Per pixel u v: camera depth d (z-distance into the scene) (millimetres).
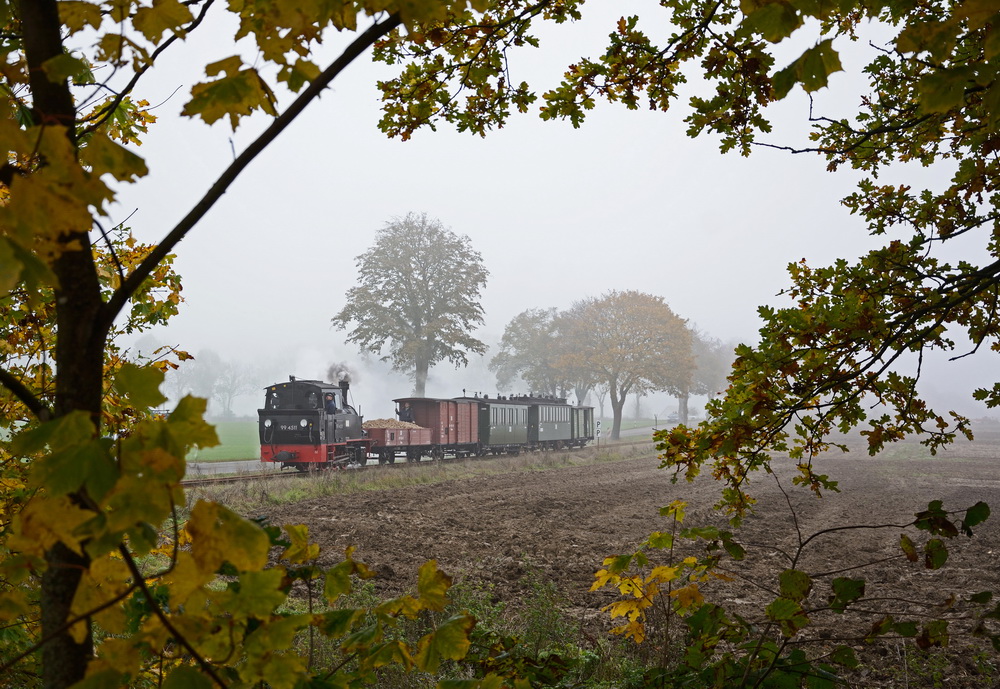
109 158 987
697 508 18938
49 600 1141
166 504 899
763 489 24781
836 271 4188
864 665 6648
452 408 38312
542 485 25422
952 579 10391
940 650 6914
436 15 1302
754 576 10641
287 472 25656
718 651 6098
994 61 2104
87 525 892
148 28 1188
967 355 4082
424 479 25750
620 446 54656
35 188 862
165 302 3879
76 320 1204
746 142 3592
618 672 5992
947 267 4055
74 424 936
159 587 1712
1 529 2631
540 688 2578
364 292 61875
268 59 1169
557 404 50750
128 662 1022
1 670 1003
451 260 63781
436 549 12766
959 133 4258
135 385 974
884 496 22359
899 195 4473
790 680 2416
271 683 1217
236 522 960
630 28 3256
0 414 2898
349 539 13430
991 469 33281
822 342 3844
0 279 822
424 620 7160
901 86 4125
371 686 5664
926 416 3869
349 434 29500
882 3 2174
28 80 1193
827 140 4504
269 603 1128
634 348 70062
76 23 1200
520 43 3182
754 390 3719
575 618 8484
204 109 1154
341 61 1269
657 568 2633
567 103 3389
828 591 9703
